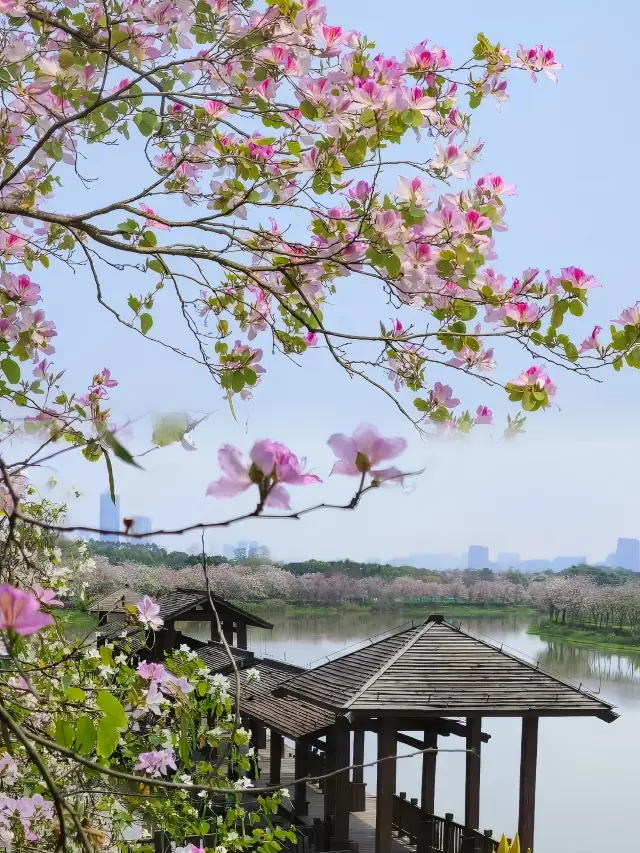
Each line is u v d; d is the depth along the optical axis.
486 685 11.72
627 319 2.99
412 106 2.82
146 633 4.42
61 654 3.64
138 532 1.36
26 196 3.64
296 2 2.86
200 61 3.08
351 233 3.10
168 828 4.30
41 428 1.99
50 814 3.05
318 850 11.07
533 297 3.10
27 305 3.33
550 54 3.31
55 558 4.51
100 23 3.13
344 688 11.84
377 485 1.24
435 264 3.01
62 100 3.27
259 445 1.16
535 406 3.05
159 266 3.24
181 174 3.47
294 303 3.50
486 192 3.13
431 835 11.62
